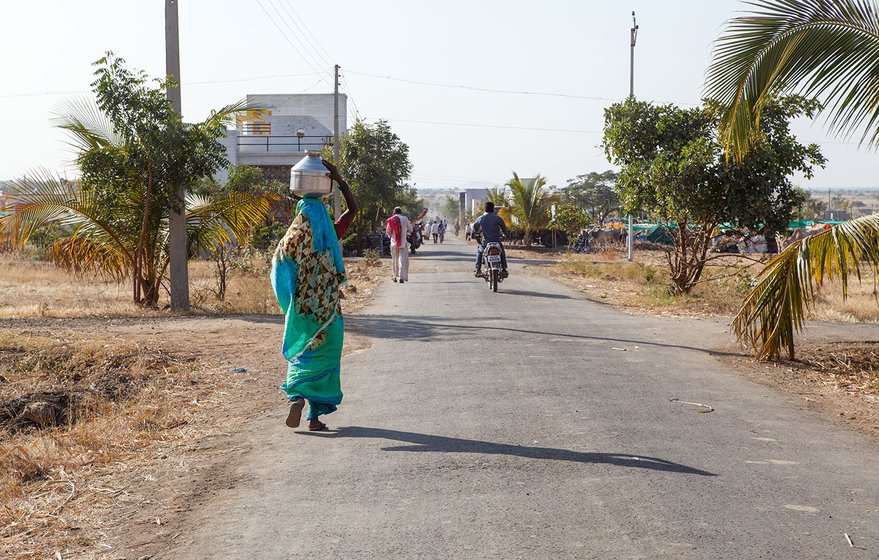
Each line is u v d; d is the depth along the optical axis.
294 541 4.23
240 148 45.19
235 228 16.78
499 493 4.84
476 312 14.47
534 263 32.50
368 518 4.51
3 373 9.03
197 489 5.14
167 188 15.03
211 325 12.55
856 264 8.66
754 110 9.76
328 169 6.25
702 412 6.96
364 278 22.98
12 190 14.99
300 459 5.69
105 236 16.00
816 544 4.06
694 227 18.39
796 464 5.44
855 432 6.38
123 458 5.95
